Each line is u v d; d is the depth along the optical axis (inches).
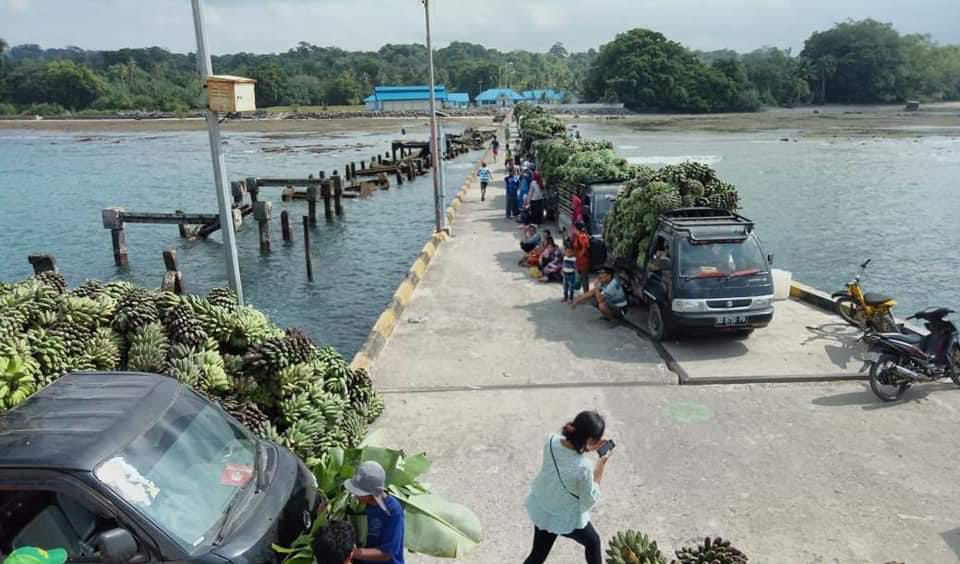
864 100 6323.8
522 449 342.0
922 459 320.8
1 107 5556.1
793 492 296.7
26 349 283.6
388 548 191.5
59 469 168.4
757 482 304.8
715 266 460.4
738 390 404.2
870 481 303.3
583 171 764.0
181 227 1230.9
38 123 4901.6
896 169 1897.1
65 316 321.4
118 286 361.4
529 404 394.0
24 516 167.8
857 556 254.2
